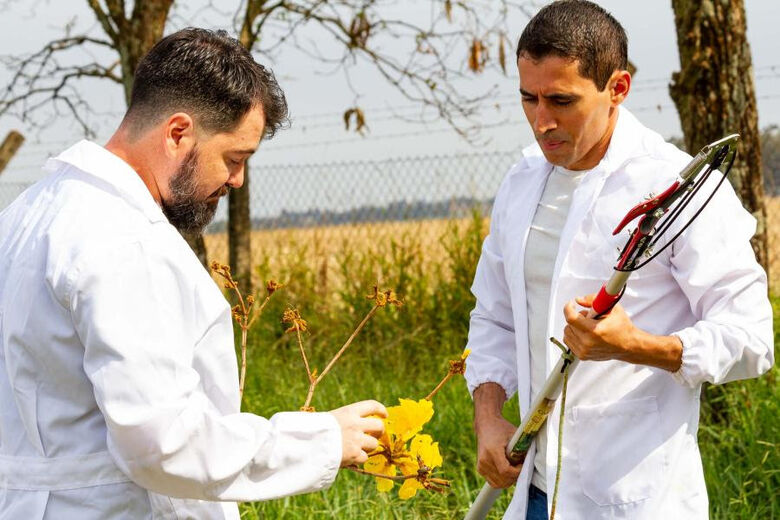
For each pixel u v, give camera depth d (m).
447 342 6.27
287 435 1.86
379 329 6.55
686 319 2.29
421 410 2.12
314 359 6.39
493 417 2.49
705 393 4.55
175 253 1.81
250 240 7.45
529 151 2.57
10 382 1.83
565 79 2.15
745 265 2.19
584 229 2.30
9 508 1.83
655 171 2.26
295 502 3.89
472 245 6.75
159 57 1.88
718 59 4.57
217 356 1.88
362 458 1.94
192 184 1.90
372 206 7.04
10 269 1.84
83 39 7.03
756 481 3.94
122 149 1.91
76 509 1.80
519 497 2.40
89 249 1.74
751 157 4.64
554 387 2.20
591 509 2.27
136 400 1.69
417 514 3.91
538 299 2.42
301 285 6.91
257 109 1.92
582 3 2.21
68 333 1.76
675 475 2.24
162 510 1.86
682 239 2.20
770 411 4.30
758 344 2.16
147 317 1.73
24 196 1.97
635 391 2.27
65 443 1.80
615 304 2.06
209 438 1.75
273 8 7.04
